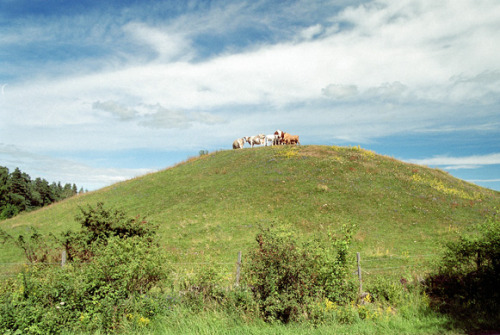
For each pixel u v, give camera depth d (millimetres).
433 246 21578
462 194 33938
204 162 46500
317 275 9805
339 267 9914
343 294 10039
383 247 21531
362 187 32500
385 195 31016
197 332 7781
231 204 30297
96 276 8789
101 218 14828
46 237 25703
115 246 9633
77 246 14164
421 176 37250
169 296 9195
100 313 7965
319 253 9859
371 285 11789
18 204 90375
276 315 8852
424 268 14648
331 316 8859
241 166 41094
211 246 22062
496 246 10398
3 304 7660
